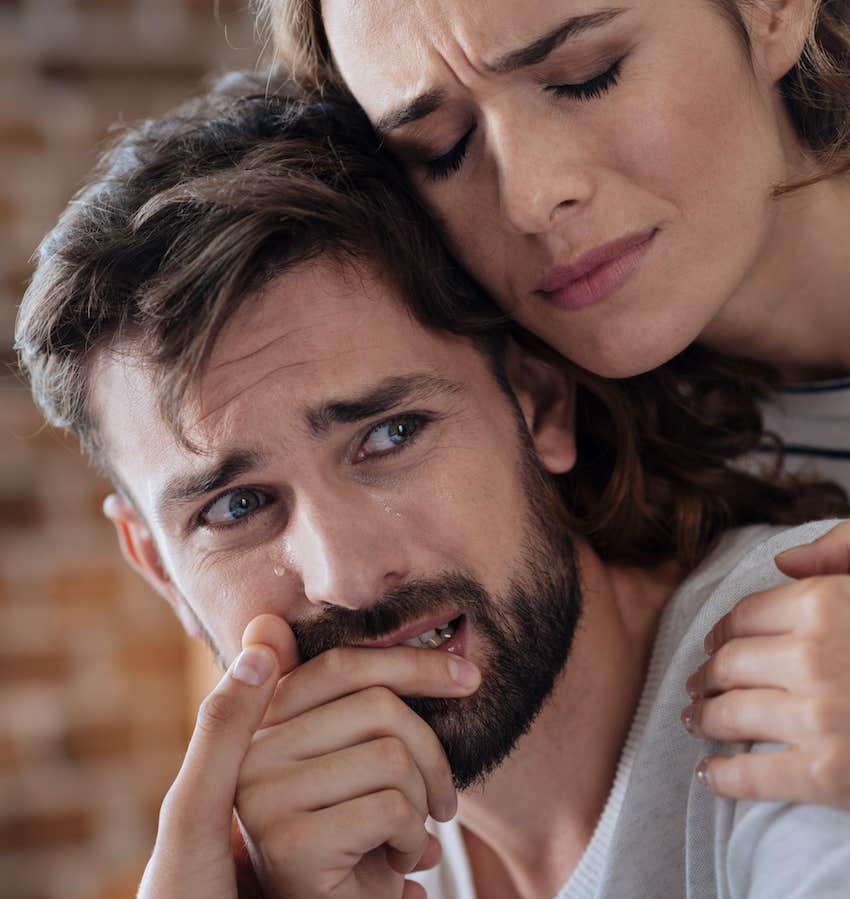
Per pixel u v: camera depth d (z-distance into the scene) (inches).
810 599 32.6
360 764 34.8
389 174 38.5
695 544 43.4
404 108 36.3
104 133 95.7
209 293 34.2
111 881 95.0
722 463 45.6
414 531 35.7
